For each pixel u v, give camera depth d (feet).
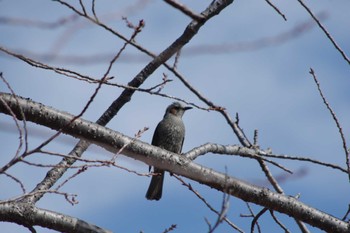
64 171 33.09
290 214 33.50
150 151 31.94
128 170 26.35
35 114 29.37
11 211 30.04
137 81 36.35
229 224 34.68
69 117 30.04
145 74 36.24
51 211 30.99
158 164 32.14
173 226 32.65
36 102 29.71
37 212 30.48
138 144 31.71
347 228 33.78
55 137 21.88
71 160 33.42
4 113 29.12
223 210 23.15
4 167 21.62
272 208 33.35
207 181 32.73
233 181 32.83
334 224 33.65
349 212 34.12
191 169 32.48
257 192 33.01
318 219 33.55
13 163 21.70
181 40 34.30
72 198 25.71
